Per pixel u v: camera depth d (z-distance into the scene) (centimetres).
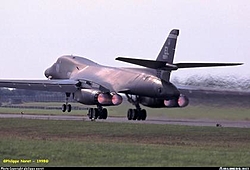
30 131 12712
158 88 16712
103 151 8931
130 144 10144
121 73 18512
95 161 8162
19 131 12738
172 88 16650
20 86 18988
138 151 8988
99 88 18475
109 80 18512
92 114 17862
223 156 8669
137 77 17625
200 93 18512
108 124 14088
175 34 16712
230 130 12900
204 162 8131
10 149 9000
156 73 17250
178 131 12638
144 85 17150
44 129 12988
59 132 12444
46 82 19012
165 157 8469
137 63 15550
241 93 18125
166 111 19438
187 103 17162
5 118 15862
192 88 18712
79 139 11175
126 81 17912
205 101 18450
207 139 11512
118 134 12138
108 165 7888
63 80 19350
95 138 11488
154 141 11106
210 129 13062
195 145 10394
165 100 17512
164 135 12031
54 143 9788
